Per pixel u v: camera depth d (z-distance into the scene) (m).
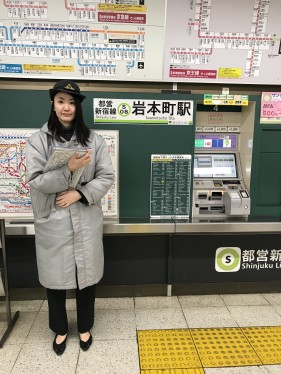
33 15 2.06
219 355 1.82
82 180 1.68
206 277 2.47
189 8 2.13
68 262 1.64
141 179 2.27
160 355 1.81
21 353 1.82
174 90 2.29
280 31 2.22
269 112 2.29
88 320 1.83
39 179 1.52
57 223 1.61
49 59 2.15
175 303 2.37
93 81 2.27
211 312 2.25
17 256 2.31
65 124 1.65
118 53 2.18
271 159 2.40
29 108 2.11
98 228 1.73
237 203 2.29
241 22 2.19
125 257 2.39
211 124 2.48
